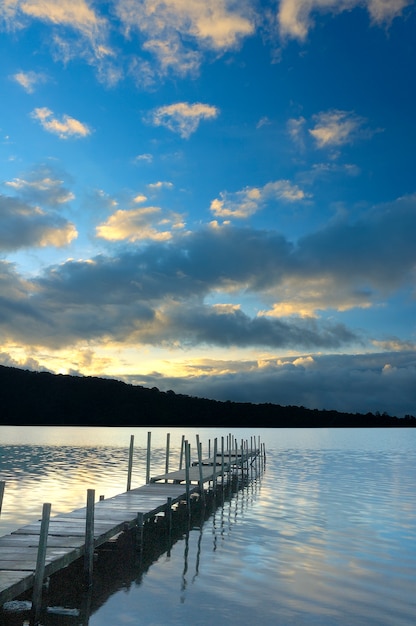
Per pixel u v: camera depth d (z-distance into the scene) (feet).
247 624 38.45
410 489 107.96
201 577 49.55
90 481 121.49
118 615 40.45
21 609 41.39
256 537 65.26
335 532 67.21
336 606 41.83
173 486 89.56
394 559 54.60
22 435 373.20
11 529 67.62
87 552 48.16
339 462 178.40
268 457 201.67
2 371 654.53
